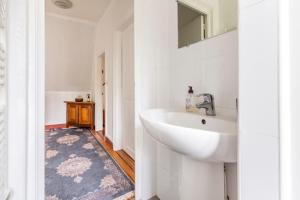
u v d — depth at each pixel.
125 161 2.25
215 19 1.09
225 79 1.01
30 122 0.98
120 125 2.70
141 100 1.46
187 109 1.19
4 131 0.82
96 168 2.03
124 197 1.51
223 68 1.02
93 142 3.06
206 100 1.06
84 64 4.27
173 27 1.45
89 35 3.89
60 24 3.46
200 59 1.19
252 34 0.44
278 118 0.39
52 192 1.55
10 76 0.93
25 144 0.97
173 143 0.69
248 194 0.45
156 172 1.54
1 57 0.76
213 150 0.59
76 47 3.93
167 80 1.50
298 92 0.37
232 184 0.94
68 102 4.22
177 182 1.26
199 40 1.20
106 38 3.12
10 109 0.93
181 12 1.37
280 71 0.38
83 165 2.11
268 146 0.41
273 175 0.40
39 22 1.03
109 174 1.89
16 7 0.94
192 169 0.92
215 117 0.95
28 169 0.98
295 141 0.38
